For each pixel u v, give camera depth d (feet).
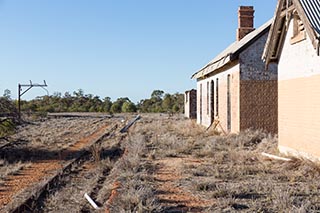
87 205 31.01
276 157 44.21
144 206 26.27
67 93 286.66
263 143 55.67
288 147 46.80
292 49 45.65
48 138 81.00
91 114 222.48
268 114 67.56
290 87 46.32
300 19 41.45
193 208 26.73
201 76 102.27
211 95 93.56
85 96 290.15
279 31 48.49
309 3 38.04
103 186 36.35
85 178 41.70
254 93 67.62
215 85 88.38
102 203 30.91
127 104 258.78
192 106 151.84
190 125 101.09
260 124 67.46
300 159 41.11
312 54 40.29
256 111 67.62
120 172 38.88
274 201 27.02
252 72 67.67
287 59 47.29
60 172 43.75
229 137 64.28
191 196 29.84
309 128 40.96
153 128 98.17
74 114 219.41
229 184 32.63
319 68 38.68
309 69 40.98
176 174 38.45
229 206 26.63
